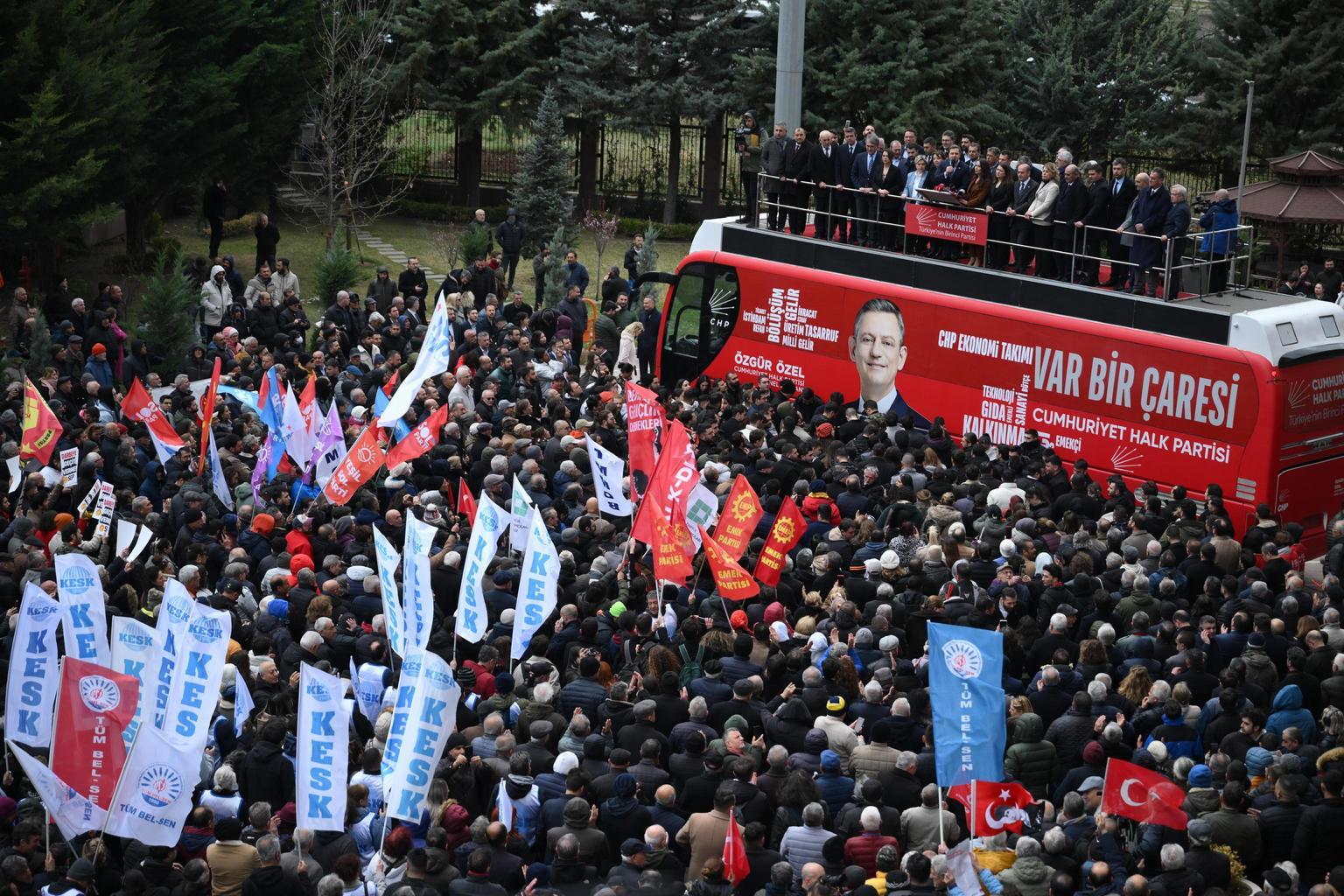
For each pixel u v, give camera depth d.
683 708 13.20
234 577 14.95
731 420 22.02
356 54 39.06
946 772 11.64
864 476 18.62
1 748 13.04
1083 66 41.22
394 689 13.26
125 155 31.08
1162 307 20.50
